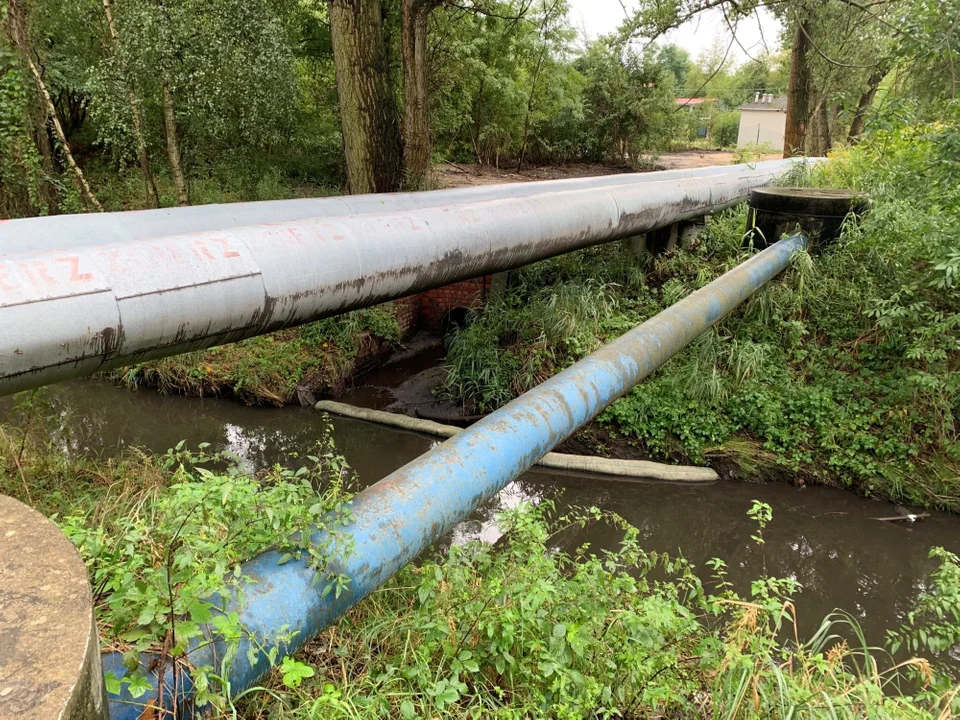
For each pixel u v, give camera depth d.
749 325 7.00
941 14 6.14
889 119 6.71
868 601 4.51
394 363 8.91
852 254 7.29
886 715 2.40
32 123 8.80
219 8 8.04
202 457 3.30
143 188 11.28
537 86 19.78
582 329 7.11
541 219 6.13
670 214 8.05
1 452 4.30
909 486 5.61
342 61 9.06
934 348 6.04
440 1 9.74
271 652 1.88
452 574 3.01
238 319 3.59
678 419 6.26
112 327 2.97
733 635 2.75
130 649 1.75
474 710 2.29
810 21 12.97
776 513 5.55
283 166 12.84
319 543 2.28
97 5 8.95
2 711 1.02
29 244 4.25
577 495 5.75
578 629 2.54
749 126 41.06
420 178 10.02
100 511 3.76
